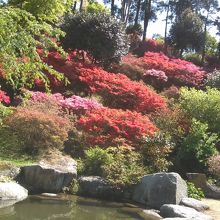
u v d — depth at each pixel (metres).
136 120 12.34
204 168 12.34
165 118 13.64
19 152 11.16
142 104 14.45
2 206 8.46
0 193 8.81
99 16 17.56
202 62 29.08
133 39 27.30
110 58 18.19
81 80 15.42
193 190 10.69
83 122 12.17
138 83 15.88
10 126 11.52
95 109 13.12
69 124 12.13
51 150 11.47
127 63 19.34
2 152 11.04
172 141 12.71
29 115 11.36
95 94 15.71
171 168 12.41
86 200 9.73
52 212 8.39
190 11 31.30
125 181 10.37
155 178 9.98
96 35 17.31
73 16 17.55
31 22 4.61
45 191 10.04
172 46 29.97
